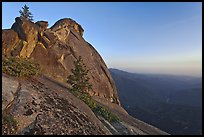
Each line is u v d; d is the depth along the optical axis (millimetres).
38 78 26828
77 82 30375
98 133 18922
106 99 46094
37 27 39094
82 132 17469
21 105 17266
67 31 47219
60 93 24281
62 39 44969
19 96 18406
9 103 17031
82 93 29891
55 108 19062
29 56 36812
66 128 16859
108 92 48000
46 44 39531
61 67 39938
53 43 41062
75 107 21828
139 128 30094
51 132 15688
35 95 19766
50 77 35250
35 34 38094
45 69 37625
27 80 23578
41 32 39406
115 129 23812
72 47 46781
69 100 23125
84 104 24875
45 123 16328
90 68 46938
